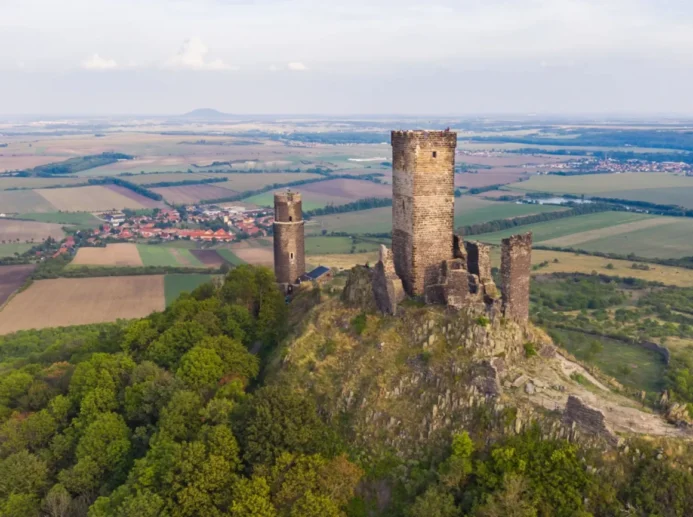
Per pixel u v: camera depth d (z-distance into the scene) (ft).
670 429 154.71
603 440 148.15
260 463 167.53
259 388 203.62
